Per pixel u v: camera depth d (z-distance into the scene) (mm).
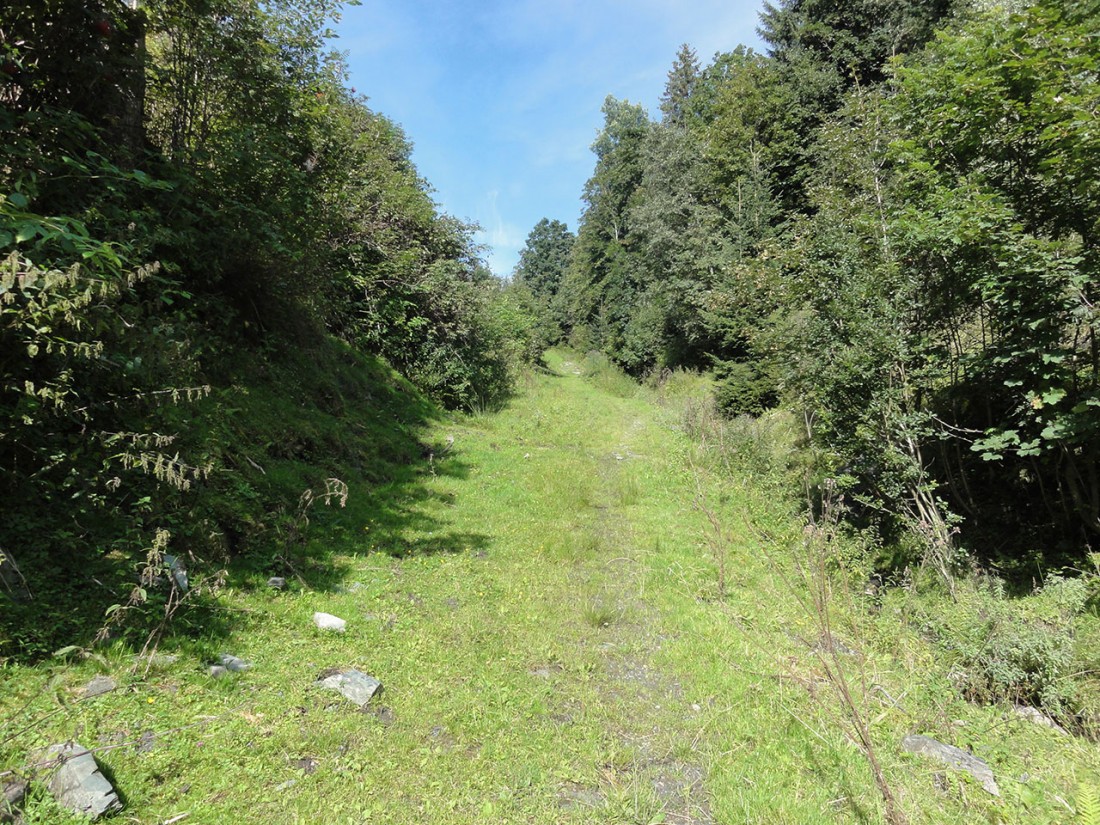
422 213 16062
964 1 17594
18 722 2645
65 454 3863
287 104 7352
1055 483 7492
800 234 9750
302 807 2703
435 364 15453
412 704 3742
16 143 3941
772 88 22453
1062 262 5754
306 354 9984
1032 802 3299
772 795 3207
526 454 12711
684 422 16078
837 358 7789
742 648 5074
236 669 3627
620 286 39438
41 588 3416
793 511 9047
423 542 6828
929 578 6633
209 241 6602
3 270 2764
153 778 2637
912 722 4121
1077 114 5496
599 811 3029
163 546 3627
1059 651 4520
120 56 5176
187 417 5637
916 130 7984
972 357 7059
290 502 6211
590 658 4734
